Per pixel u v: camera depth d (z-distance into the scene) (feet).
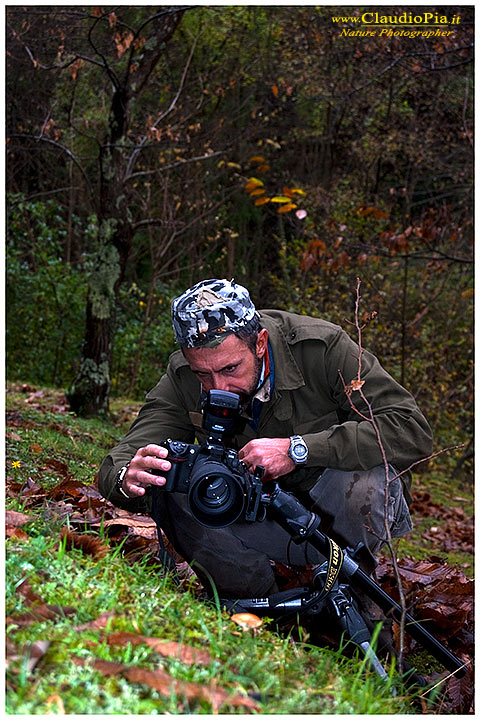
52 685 5.00
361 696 6.02
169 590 7.32
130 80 24.09
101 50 28.89
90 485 12.07
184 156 41.29
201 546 8.25
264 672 5.86
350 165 51.13
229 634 6.38
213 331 7.96
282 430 8.93
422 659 9.65
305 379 8.91
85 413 24.06
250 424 8.84
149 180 39.91
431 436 8.87
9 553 6.66
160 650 5.59
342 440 8.39
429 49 27.61
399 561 12.46
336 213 39.45
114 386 37.40
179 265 48.96
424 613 9.91
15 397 24.44
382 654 8.28
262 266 53.31
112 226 24.38
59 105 36.60
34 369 36.32
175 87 39.96
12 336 36.63
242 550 8.41
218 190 48.88
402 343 35.24
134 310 42.63
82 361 24.31
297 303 38.81
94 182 44.83
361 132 44.14
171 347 40.37
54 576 6.49
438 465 35.63
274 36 38.52
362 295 37.47
